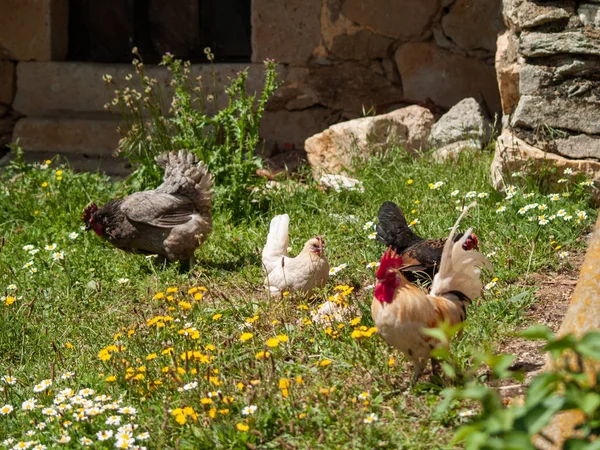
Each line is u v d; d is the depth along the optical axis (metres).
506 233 6.21
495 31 7.68
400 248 6.05
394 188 6.87
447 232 6.30
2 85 8.63
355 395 5.16
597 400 4.03
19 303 6.10
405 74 7.87
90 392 5.20
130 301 6.09
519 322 5.59
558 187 6.55
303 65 7.98
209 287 6.09
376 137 7.34
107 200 7.13
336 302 5.61
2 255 6.60
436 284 5.25
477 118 7.39
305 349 5.46
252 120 6.92
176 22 9.09
